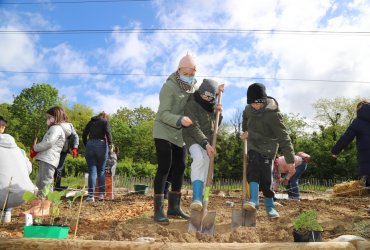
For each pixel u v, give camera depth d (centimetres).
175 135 454
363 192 1152
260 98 466
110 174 827
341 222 456
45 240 255
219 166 3647
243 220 430
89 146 736
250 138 484
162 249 252
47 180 563
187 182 1909
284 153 473
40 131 6044
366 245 280
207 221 392
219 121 480
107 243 254
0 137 438
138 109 8069
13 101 6300
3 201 415
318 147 3597
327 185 2052
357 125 506
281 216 518
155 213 436
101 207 612
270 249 262
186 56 459
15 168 427
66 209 581
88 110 6606
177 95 455
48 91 6291
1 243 255
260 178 475
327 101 4778
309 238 317
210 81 450
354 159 3291
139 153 6262
